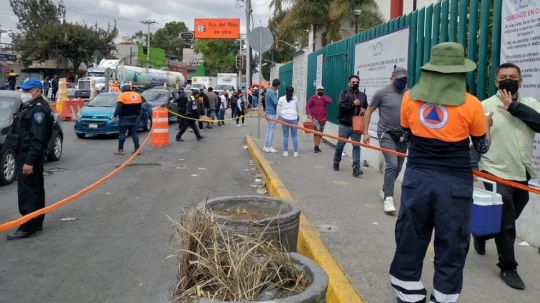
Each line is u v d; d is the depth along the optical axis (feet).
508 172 15.25
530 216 18.80
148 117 70.08
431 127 11.66
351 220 22.20
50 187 31.86
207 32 180.34
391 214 23.27
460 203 11.60
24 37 237.04
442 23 25.77
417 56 29.04
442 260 11.79
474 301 13.97
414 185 11.87
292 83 83.87
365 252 17.94
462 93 11.55
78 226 23.20
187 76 286.05
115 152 47.42
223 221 13.60
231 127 82.28
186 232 11.04
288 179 31.50
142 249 20.06
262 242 11.04
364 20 90.43
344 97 33.78
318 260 16.92
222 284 9.91
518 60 18.86
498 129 15.31
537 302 13.96
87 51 225.76
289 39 117.19
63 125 77.00
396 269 12.39
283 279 10.52
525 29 18.38
